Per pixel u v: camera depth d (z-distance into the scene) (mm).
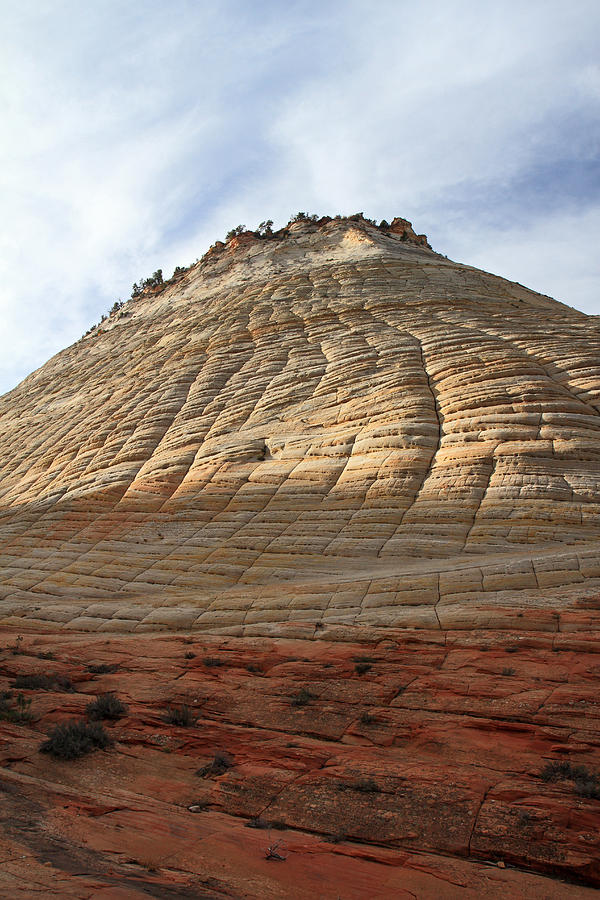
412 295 55656
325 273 67188
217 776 9703
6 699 13312
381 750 10367
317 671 13930
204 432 39219
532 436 28594
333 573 23609
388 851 7469
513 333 40844
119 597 24703
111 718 12172
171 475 35531
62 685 14234
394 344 43031
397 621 16578
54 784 9117
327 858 7168
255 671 14633
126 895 5301
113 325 83375
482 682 12219
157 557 27922
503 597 17250
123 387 52062
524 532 23453
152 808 8469
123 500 34969
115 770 9977
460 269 67312
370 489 28859
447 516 25641
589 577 17562
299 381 41656
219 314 61156
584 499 24484
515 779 8945
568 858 7117
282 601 20422
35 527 34812
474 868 7059
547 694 11359
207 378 46531
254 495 31344
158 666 15469
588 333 39500
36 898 4895
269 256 82062
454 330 43906
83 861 6266
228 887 6156
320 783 9172
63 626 21703
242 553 26750
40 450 47969
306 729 11289
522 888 6617
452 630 15500
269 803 8797
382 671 13484
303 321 53250
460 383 34781
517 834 7621
